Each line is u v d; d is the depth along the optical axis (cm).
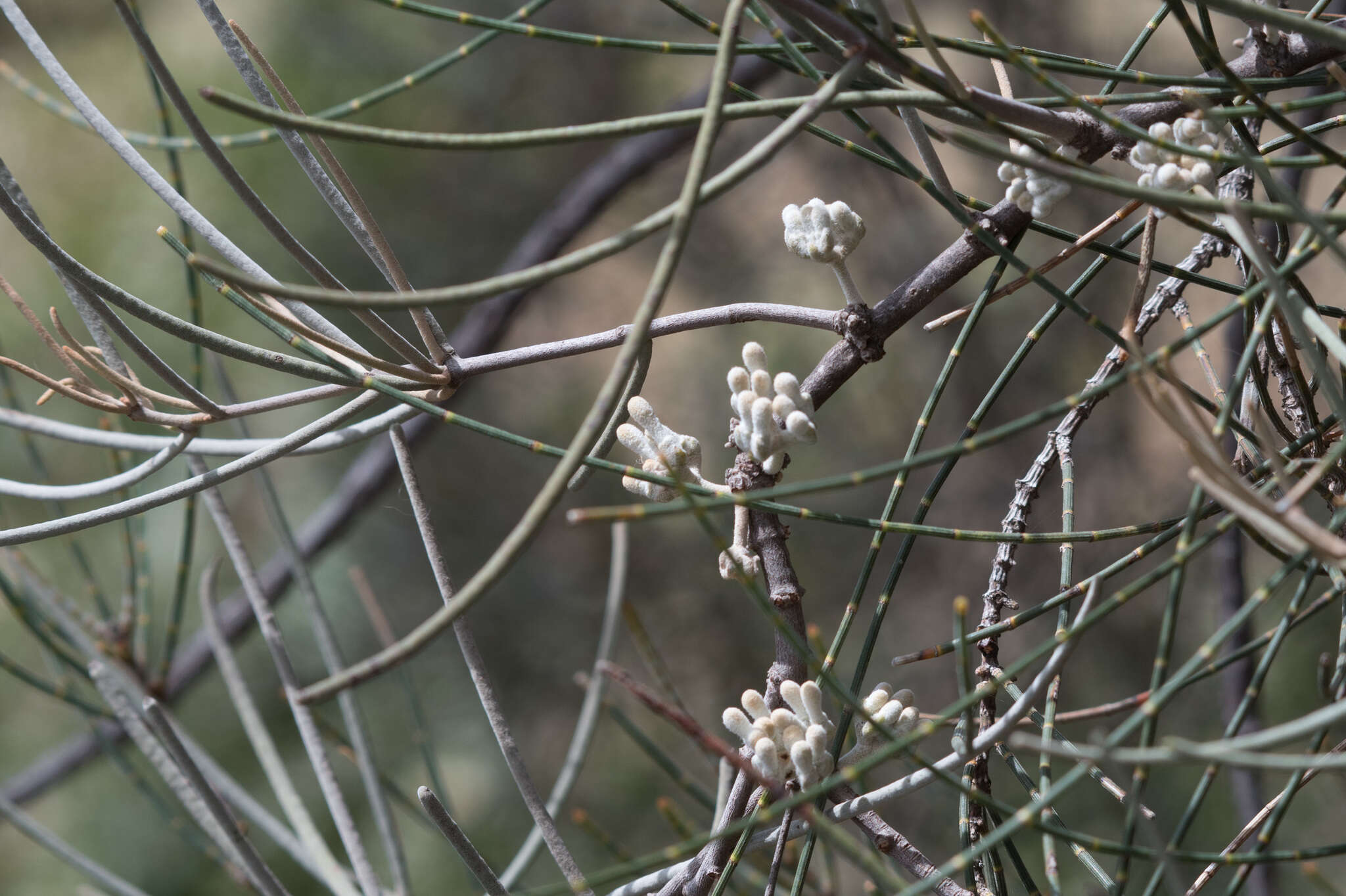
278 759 48
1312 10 42
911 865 42
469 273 116
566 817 117
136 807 115
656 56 116
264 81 42
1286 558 41
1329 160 40
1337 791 69
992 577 43
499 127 117
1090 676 103
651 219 38
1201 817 93
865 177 116
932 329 43
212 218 107
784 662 43
